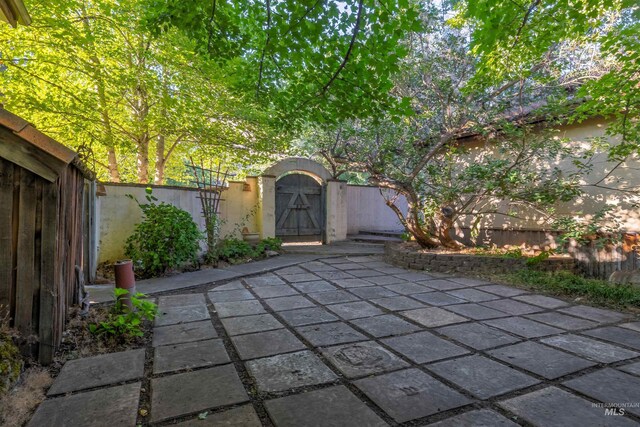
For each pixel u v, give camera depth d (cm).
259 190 830
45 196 228
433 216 689
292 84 376
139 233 517
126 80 624
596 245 545
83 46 574
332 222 909
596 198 587
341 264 645
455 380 213
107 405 183
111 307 335
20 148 217
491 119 597
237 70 440
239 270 564
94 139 712
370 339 280
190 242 541
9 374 191
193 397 192
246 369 226
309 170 890
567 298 417
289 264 627
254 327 306
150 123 712
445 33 641
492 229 720
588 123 600
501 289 461
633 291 408
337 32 315
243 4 349
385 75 329
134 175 1092
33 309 225
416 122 686
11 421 167
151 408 180
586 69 589
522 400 191
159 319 327
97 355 246
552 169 646
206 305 374
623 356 250
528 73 528
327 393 197
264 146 814
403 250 655
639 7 363
